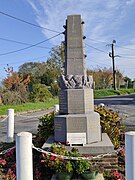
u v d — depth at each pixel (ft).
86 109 20.20
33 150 21.20
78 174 15.80
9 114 27.17
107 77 195.00
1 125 44.68
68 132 19.30
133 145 10.93
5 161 19.76
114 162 17.63
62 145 18.11
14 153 21.50
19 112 64.95
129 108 69.67
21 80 86.58
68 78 20.53
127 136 11.05
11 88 79.97
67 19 21.43
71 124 19.35
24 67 154.92
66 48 21.34
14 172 18.03
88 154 17.94
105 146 18.04
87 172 15.53
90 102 20.66
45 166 16.39
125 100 105.91
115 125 24.93
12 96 75.87
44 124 23.93
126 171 11.12
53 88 106.93
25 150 12.45
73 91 20.15
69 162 15.64
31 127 40.73
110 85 196.13
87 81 20.70
